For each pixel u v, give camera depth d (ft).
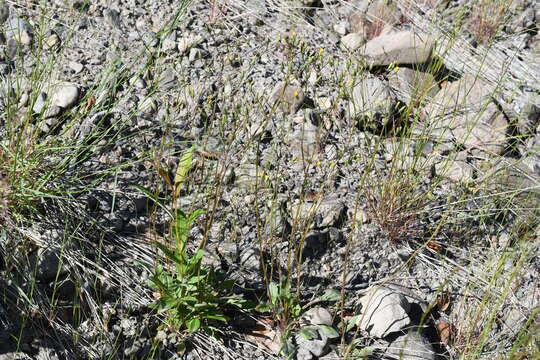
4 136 5.74
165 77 6.34
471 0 7.50
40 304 5.25
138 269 5.49
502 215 6.05
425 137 6.09
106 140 5.92
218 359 5.24
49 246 5.40
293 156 6.07
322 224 5.77
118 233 5.61
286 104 6.25
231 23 6.87
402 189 5.88
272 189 5.84
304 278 5.60
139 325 5.29
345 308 5.53
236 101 6.27
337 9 7.29
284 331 5.33
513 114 6.64
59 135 5.68
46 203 5.56
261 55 6.64
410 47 6.77
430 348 5.39
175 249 5.40
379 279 5.69
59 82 5.92
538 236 5.90
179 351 5.22
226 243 5.62
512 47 7.26
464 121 6.49
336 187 5.98
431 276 5.74
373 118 6.32
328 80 6.53
